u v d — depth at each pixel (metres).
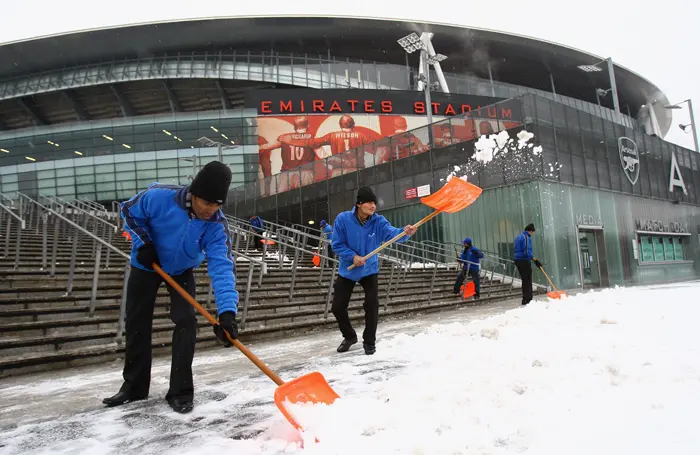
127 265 5.17
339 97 40.38
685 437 1.71
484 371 2.98
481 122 16.84
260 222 16.33
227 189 2.62
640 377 2.59
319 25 51.25
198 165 42.56
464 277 11.32
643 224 19.31
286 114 40.59
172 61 52.47
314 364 4.04
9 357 4.22
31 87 53.03
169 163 42.84
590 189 16.89
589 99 65.31
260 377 3.63
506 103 16.06
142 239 2.76
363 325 7.35
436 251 17.84
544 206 14.90
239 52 55.50
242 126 42.78
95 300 5.50
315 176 23.92
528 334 4.30
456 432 1.94
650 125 67.62
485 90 51.66
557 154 15.78
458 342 4.34
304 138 40.16
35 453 2.09
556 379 2.66
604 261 16.80
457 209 4.16
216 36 52.88
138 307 2.96
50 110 56.34
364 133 39.84
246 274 9.02
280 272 9.65
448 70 57.75
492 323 5.21
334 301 4.66
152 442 2.18
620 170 18.78
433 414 2.19
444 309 10.02
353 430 2.05
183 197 2.73
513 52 54.44
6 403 3.10
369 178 20.92
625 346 3.43
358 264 4.35
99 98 54.72
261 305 7.08
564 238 15.31
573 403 2.23
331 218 22.83
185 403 2.71
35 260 8.10
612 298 7.04
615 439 1.75
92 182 43.31
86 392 3.36
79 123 44.44
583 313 5.30
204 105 55.28
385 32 52.47
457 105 40.69
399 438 1.93
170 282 2.78
